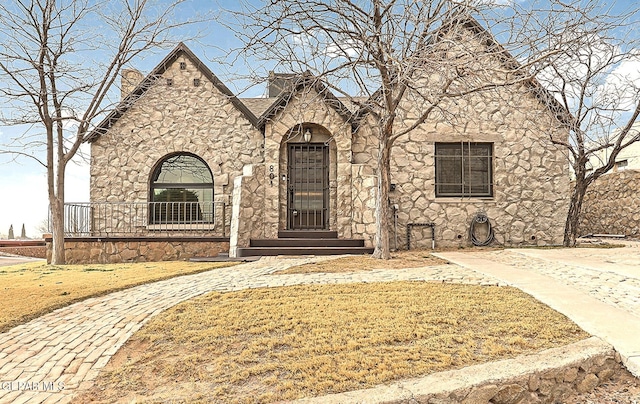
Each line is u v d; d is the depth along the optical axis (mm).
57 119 11008
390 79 8625
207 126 12945
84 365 4004
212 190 13078
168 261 10656
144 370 3865
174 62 13102
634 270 6926
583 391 3832
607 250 10227
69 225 12055
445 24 7645
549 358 3816
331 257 9633
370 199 10859
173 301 5773
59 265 10625
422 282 6578
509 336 4332
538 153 12539
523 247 11883
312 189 12305
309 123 12047
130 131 12867
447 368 3660
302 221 12242
